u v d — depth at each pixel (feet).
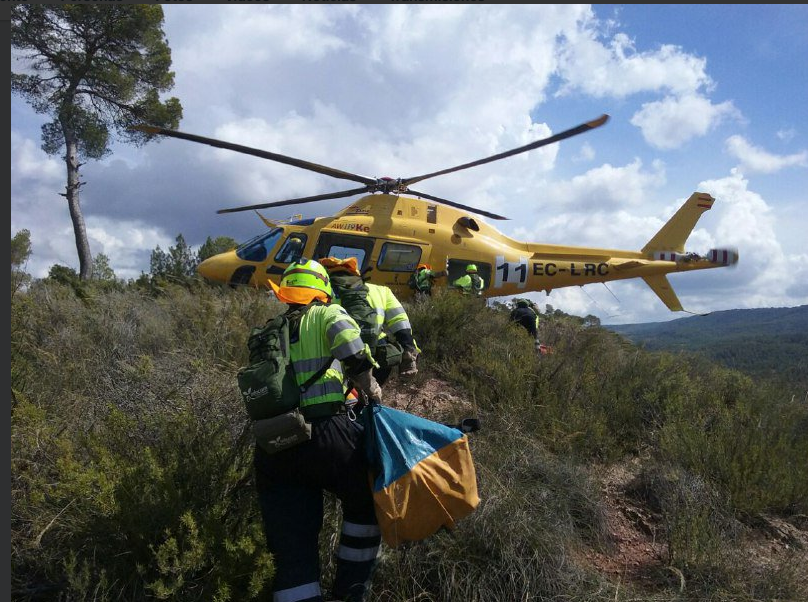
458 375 19.03
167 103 76.64
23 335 16.01
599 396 18.29
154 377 12.74
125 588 7.99
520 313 26.27
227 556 7.89
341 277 11.28
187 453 9.65
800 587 10.77
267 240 35.73
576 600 9.65
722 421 17.07
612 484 14.30
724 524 12.56
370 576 8.68
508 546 9.93
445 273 33.50
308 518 8.35
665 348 24.40
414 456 8.39
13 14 64.28
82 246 68.85
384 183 36.11
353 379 8.44
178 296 24.95
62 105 68.49
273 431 7.82
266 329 8.57
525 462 13.06
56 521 8.52
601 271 41.11
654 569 11.22
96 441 9.46
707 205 46.24
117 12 69.00
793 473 14.57
